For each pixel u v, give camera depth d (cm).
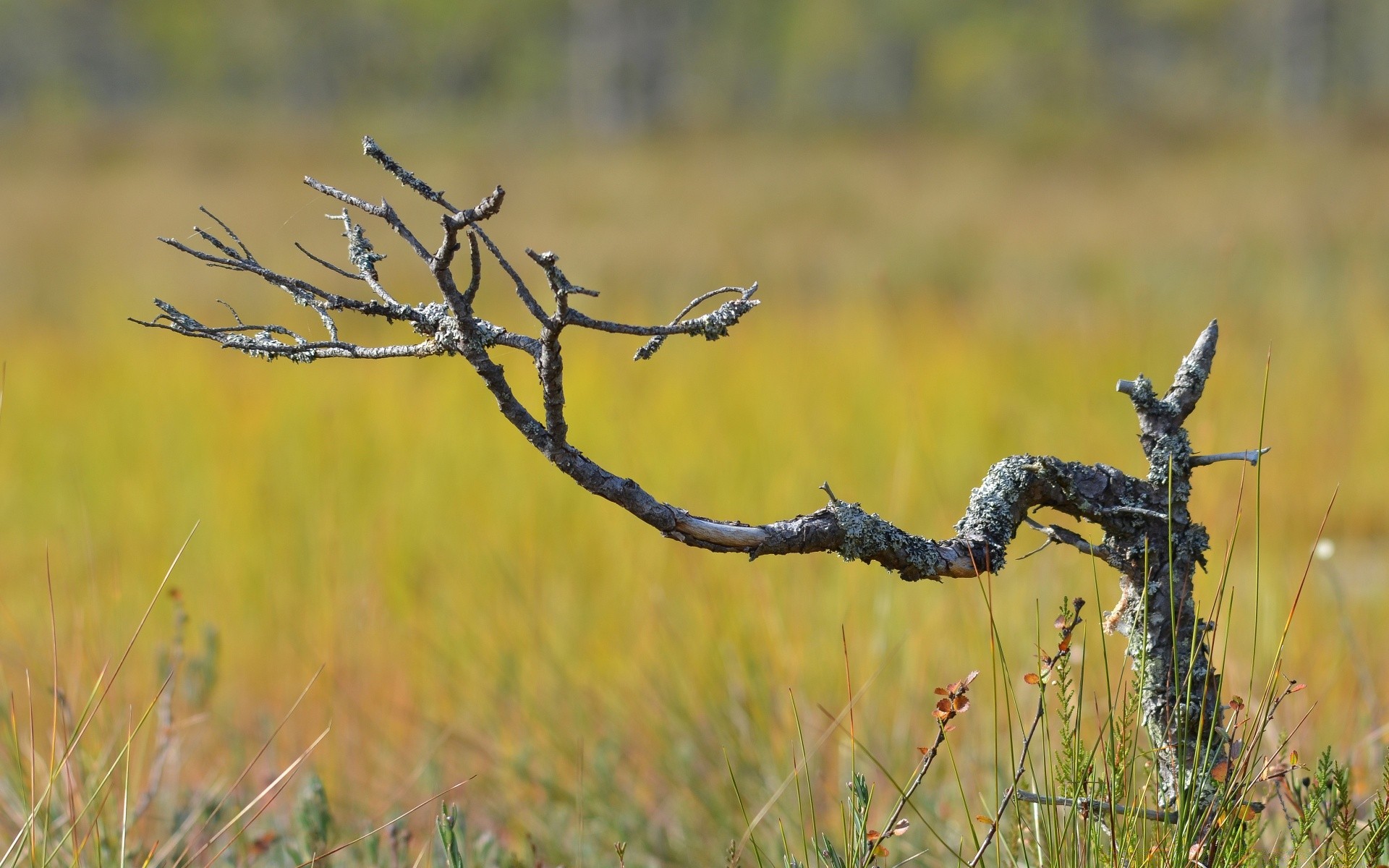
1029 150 4094
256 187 3500
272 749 640
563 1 6084
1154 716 337
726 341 1477
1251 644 609
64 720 476
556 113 6203
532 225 2980
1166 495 327
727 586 706
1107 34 6134
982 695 615
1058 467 324
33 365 1537
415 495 988
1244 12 6125
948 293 2192
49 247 2762
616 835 545
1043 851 365
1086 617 666
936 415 1152
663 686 660
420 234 2636
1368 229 2408
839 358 1381
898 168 3834
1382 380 1288
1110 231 2666
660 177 3722
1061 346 1478
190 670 588
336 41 6506
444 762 636
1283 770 348
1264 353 1417
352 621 769
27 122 5250
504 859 483
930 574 314
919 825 505
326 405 1127
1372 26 6225
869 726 588
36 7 6612
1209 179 3297
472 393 1182
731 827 536
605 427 1075
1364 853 335
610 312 1905
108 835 455
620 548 840
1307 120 4178
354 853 504
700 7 6469
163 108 6378
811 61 6469
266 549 878
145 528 959
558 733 644
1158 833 333
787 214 3112
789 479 957
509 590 800
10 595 843
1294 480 1002
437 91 6506
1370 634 645
